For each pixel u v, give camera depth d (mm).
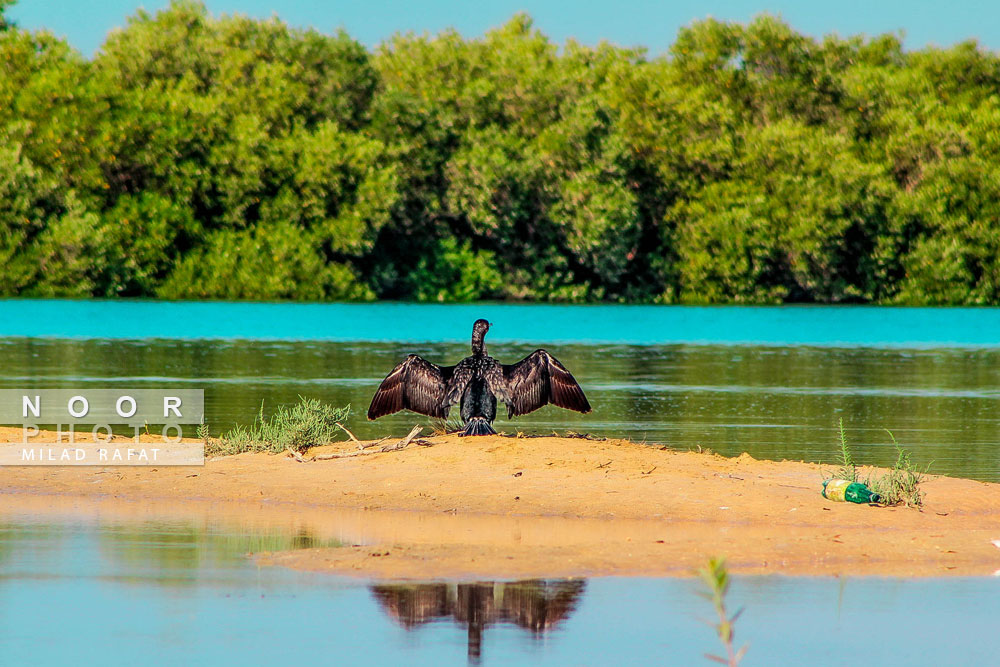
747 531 47875
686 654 32844
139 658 31797
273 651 32656
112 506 52812
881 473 60625
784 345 190125
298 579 40125
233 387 111500
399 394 60062
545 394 59531
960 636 34531
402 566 41750
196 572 40812
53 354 152375
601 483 55250
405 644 33375
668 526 48781
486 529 47969
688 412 95500
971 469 66000
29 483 57812
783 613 36906
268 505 53000
